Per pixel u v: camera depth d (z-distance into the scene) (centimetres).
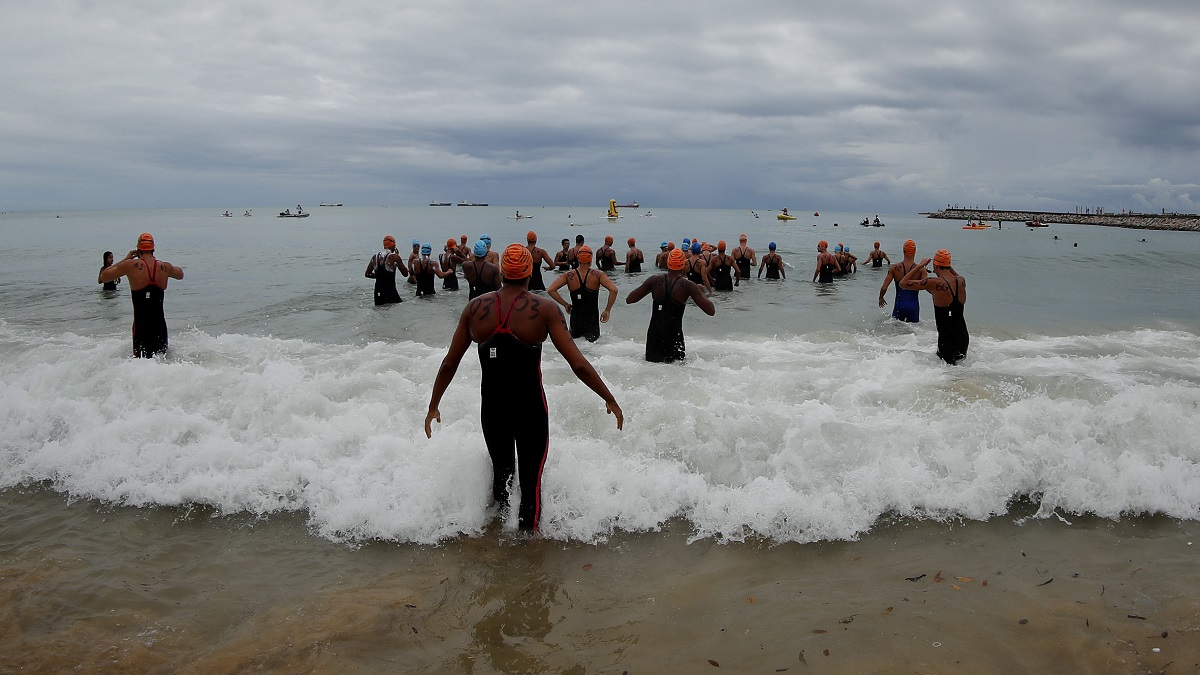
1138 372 778
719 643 328
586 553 419
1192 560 402
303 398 607
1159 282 1827
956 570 395
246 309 1360
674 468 501
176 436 563
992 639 328
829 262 1822
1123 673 303
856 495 467
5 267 2217
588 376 423
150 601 366
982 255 2800
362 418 573
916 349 947
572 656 319
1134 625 337
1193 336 1056
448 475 462
